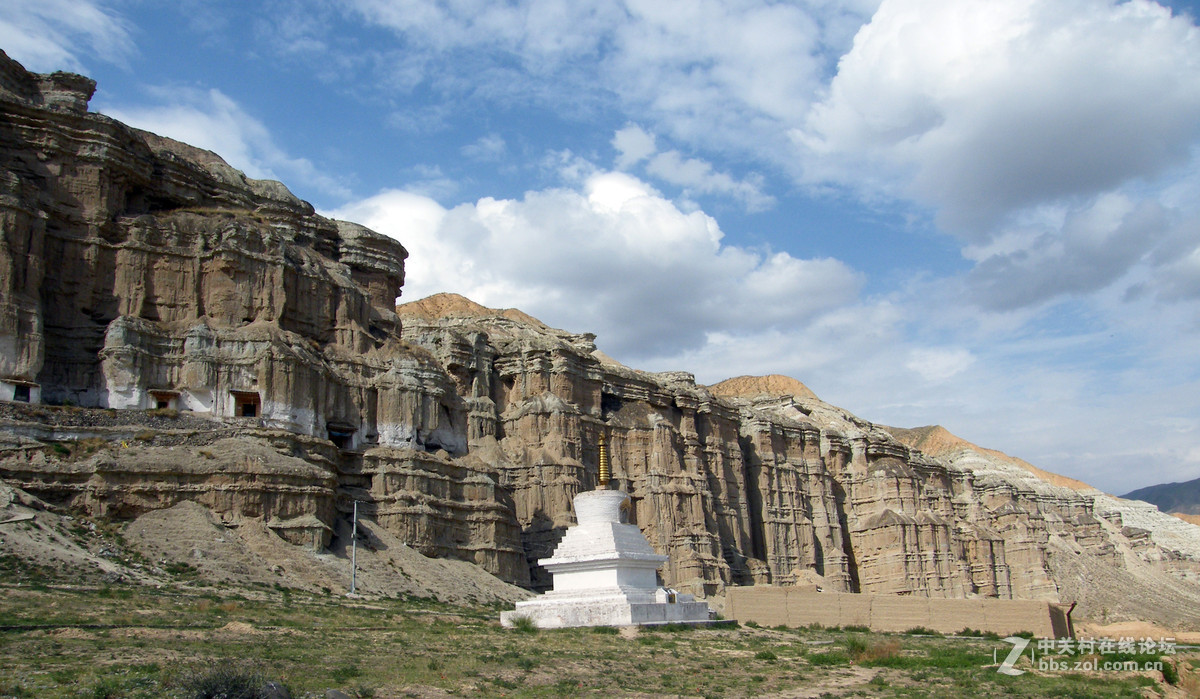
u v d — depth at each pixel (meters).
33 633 42.91
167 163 97.62
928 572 155.75
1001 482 196.25
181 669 35.72
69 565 61.16
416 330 126.12
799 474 158.12
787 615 73.00
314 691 34.19
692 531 129.00
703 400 145.38
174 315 89.19
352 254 115.62
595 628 58.69
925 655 54.62
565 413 120.38
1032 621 70.25
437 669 40.59
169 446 77.50
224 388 86.38
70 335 84.06
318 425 91.38
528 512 112.75
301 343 92.62
